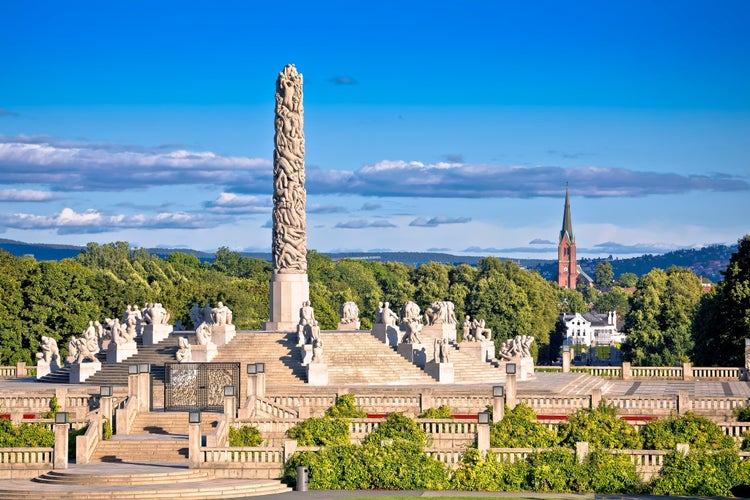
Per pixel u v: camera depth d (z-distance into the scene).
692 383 165.25
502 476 103.38
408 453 104.06
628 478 102.56
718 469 102.06
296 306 166.00
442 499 97.62
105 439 114.56
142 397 123.31
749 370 167.00
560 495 100.75
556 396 131.38
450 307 170.38
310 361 149.62
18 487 100.88
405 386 144.62
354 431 117.06
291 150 166.38
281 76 166.38
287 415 126.44
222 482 102.75
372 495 99.69
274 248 167.00
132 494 97.75
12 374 172.75
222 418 116.12
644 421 121.94
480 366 160.38
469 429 116.44
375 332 159.88
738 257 192.00
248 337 156.75
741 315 186.25
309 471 103.25
